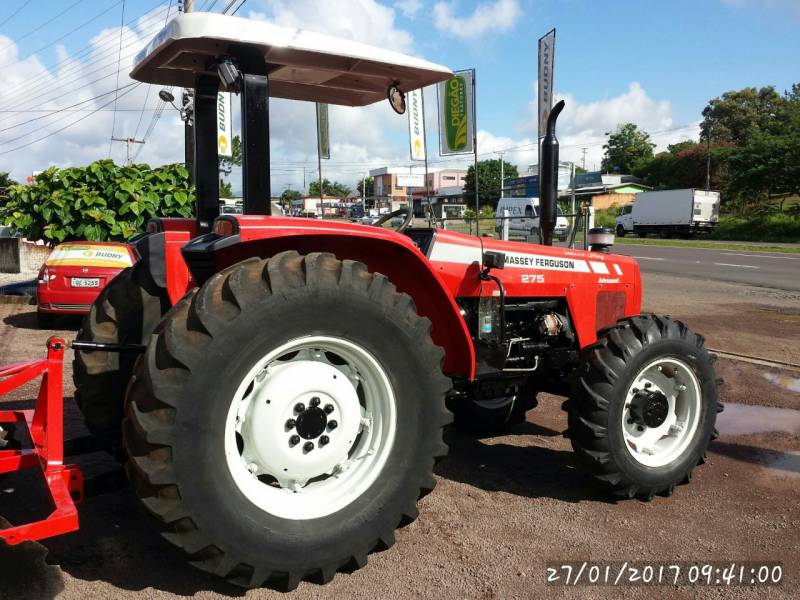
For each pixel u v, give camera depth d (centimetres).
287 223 243
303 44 271
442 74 320
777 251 2458
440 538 292
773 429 466
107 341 301
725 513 327
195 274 258
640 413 346
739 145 6188
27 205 952
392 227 376
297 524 238
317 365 249
